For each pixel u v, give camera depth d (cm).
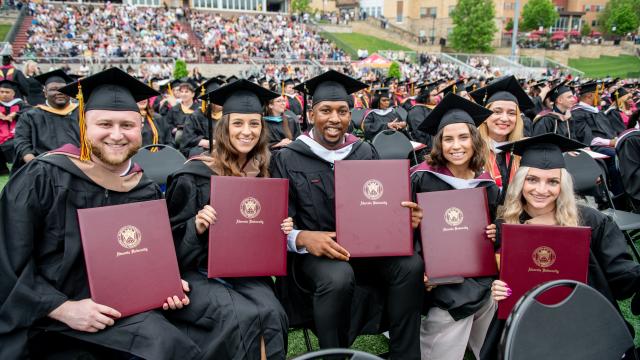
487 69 3509
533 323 160
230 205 244
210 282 251
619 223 414
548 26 5825
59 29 3281
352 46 4819
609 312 171
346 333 266
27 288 203
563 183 260
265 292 252
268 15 4894
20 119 583
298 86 339
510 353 155
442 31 5809
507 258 231
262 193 249
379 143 683
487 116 314
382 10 6275
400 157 676
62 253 222
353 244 262
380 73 3225
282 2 5803
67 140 588
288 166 306
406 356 269
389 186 266
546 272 228
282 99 690
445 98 299
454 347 276
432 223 275
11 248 208
